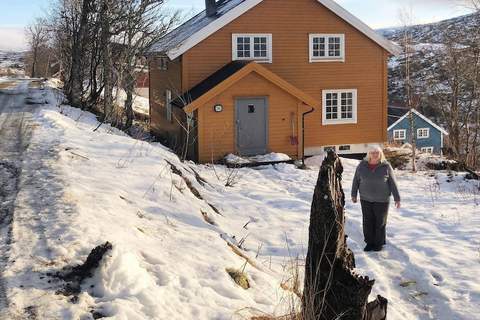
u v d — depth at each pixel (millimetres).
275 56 22969
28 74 86500
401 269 8453
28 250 5883
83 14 23484
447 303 7215
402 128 45250
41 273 5340
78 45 23719
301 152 21797
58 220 6777
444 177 17031
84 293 4988
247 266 6926
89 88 27672
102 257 5406
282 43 23016
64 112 19891
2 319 4461
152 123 28547
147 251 6262
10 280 5180
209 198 11742
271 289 6281
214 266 6316
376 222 9266
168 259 6238
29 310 4668
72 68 24000
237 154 20828
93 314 4684
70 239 6133
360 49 24156
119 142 13195
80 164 10453
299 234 9828
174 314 4871
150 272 5727
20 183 8812
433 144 46000
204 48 22000
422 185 15688
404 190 14797
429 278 8000
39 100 25828
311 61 23484
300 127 21641
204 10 28438
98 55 23750
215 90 19984
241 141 20953
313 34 23328
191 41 21516
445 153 31750
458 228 10547
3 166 10219
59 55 49469
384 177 9188
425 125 45562
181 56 21844
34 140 13000
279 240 9430
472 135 30375
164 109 25422
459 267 8406
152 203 8875
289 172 18094
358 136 24484
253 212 11133
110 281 5203
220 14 23141
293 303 5168
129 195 8906
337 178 5059
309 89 23594
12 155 11250
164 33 22625
